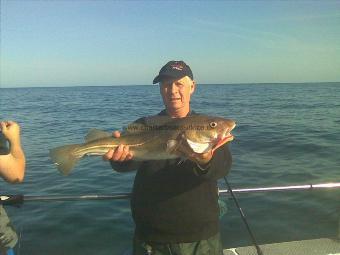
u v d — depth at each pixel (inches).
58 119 485.1
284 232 106.0
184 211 54.4
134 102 880.9
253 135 304.3
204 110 587.8
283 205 125.0
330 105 686.5
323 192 137.1
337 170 178.5
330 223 111.0
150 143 54.5
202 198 55.0
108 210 125.0
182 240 54.9
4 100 1106.7
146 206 55.9
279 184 155.9
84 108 699.4
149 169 56.4
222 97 1066.1
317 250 73.8
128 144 56.1
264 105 699.4
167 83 58.1
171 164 55.3
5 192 151.5
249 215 117.5
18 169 55.2
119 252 99.3
